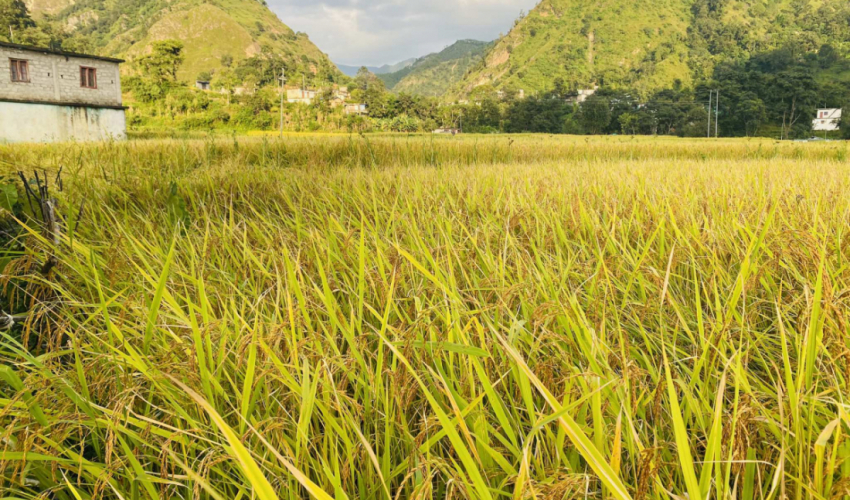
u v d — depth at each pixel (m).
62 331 1.91
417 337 1.89
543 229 3.47
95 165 6.80
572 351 1.90
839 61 179.88
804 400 1.36
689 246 2.79
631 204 4.50
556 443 1.37
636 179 6.29
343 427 1.48
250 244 3.56
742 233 2.85
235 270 3.07
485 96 162.75
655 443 1.24
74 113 32.72
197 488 1.30
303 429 1.28
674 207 4.12
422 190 5.33
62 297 2.51
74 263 2.69
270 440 1.47
